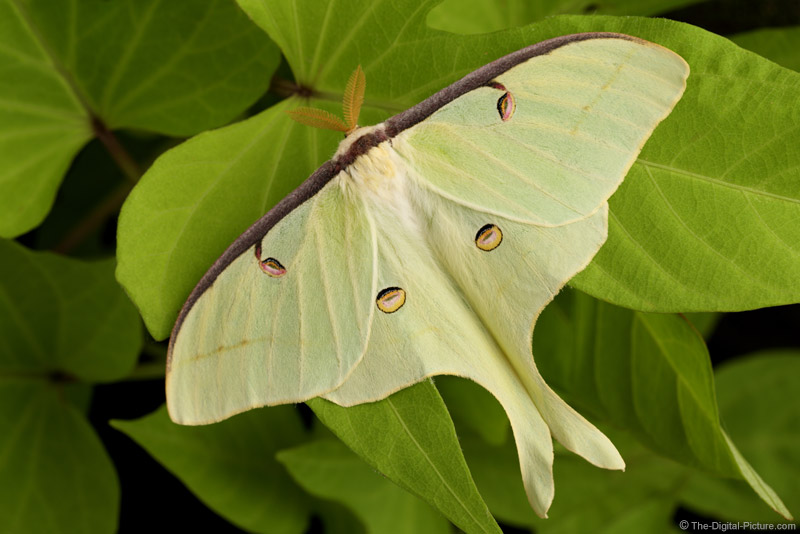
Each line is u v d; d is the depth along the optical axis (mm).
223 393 440
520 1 498
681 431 477
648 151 444
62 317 505
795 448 554
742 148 440
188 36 478
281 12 454
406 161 447
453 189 445
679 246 443
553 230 440
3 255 493
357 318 443
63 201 544
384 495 502
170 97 484
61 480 509
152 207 447
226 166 453
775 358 562
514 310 441
